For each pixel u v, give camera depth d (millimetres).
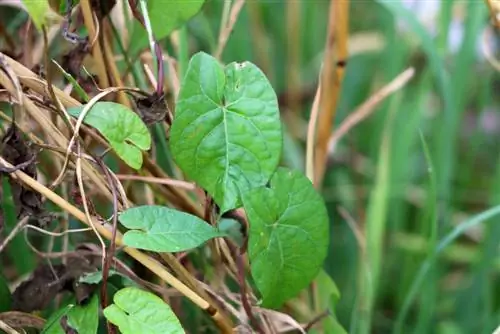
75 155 543
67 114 538
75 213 550
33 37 626
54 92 543
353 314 661
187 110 537
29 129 564
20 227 586
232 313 593
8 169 542
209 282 622
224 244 585
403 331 757
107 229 555
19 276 637
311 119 628
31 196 553
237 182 544
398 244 771
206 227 539
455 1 781
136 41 584
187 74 536
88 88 580
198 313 632
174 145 539
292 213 558
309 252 565
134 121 533
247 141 542
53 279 598
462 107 761
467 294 729
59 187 606
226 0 622
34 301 594
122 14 606
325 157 667
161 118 545
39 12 522
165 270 564
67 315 560
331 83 652
